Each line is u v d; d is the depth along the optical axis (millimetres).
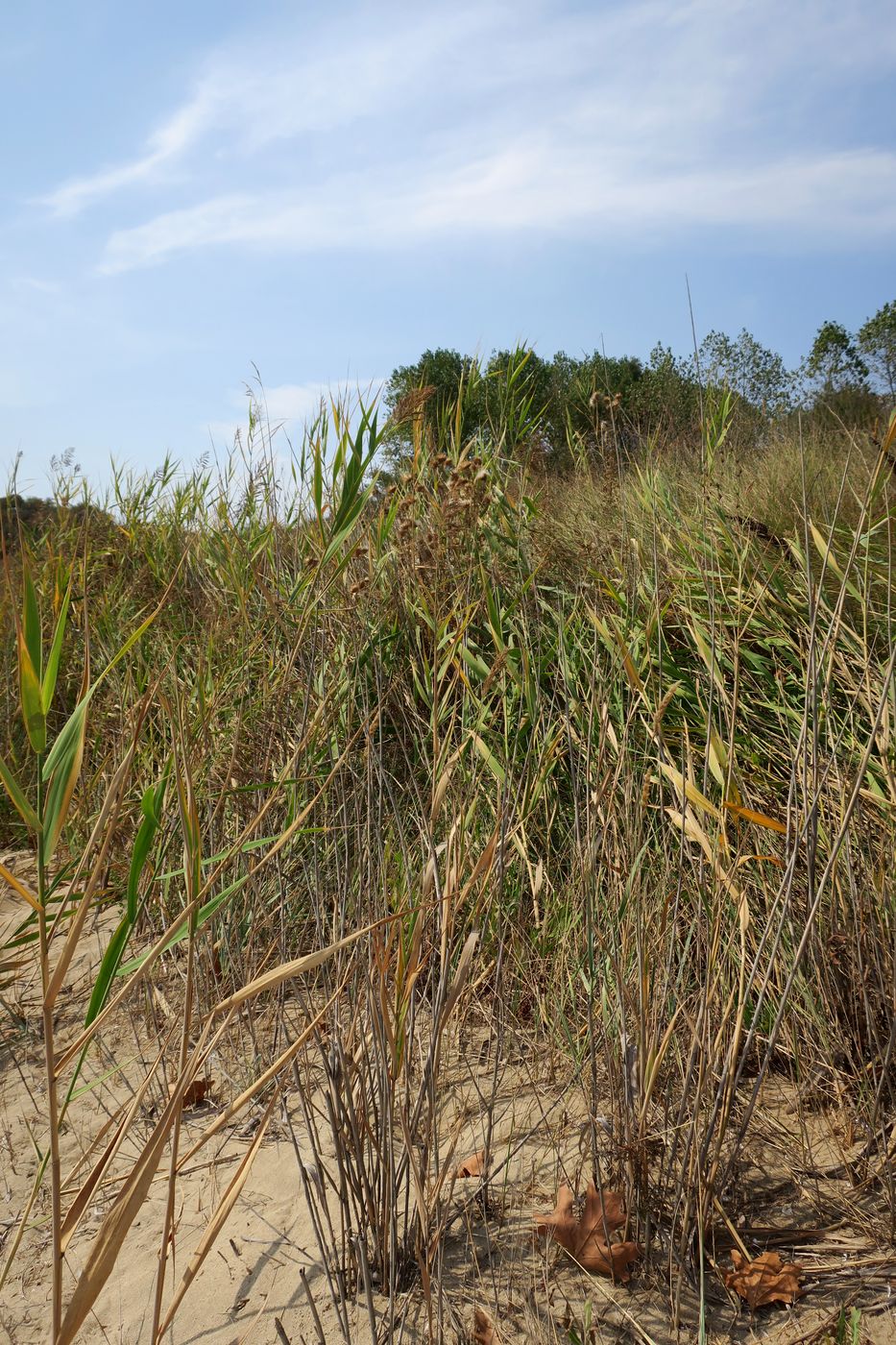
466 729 3455
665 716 3557
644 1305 1905
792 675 3545
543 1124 2453
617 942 2385
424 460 4719
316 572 3904
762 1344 1784
